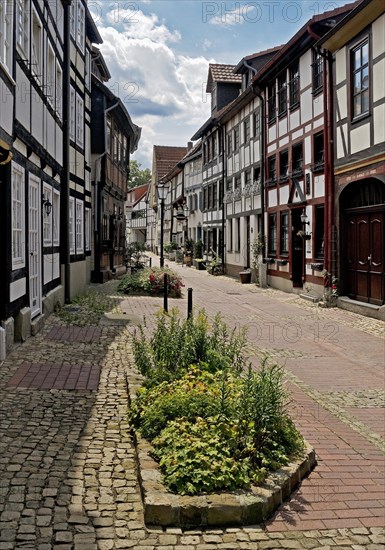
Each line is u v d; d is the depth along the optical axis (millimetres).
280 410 5277
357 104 14062
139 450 4598
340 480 4727
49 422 5539
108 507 3908
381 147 12703
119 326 11211
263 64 24578
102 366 7938
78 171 17000
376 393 7672
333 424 6340
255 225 24062
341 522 3988
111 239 24875
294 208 18859
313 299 16562
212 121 30391
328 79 15414
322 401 7238
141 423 5098
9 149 7398
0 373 7297
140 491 4121
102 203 21859
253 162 24109
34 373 7367
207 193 34656
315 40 16531
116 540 3545
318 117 16781
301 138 18219
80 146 17375
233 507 3838
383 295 13516
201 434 4543
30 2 9578
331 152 15375
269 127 21844
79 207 17281
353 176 14156
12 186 8367
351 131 14234
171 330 6707
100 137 21500
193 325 6824
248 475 4223
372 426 6336
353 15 13227
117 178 26406
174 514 3756
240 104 25531
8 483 4176
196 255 36656
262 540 3684
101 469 4484
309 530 3854
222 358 6398
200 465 4121
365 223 14289
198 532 3711
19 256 9164
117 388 6848
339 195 15023
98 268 21609
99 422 5594
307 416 6586
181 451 4270
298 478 4590
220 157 30750
